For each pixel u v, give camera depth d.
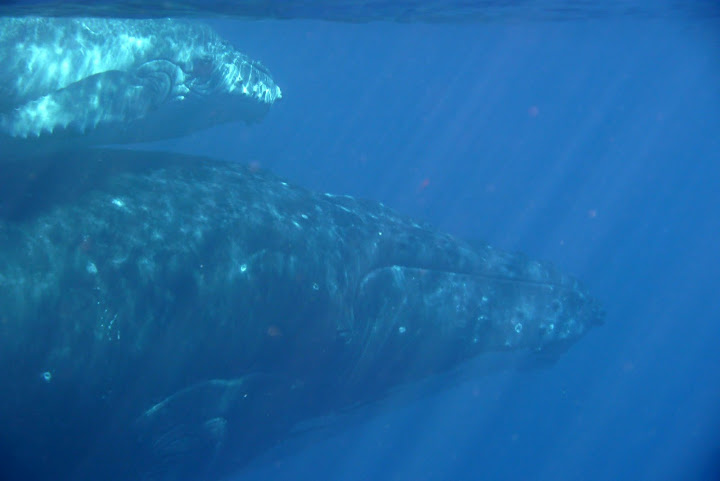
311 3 12.16
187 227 7.51
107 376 6.62
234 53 10.88
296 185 9.98
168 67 9.45
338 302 9.13
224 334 7.62
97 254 6.58
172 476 8.20
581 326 13.14
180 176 8.20
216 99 10.53
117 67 8.74
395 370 10.59
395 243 10.49
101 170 7.56
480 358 11.70
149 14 8.94
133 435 7.24
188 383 7.47
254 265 7.99
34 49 7.73
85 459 7.09
